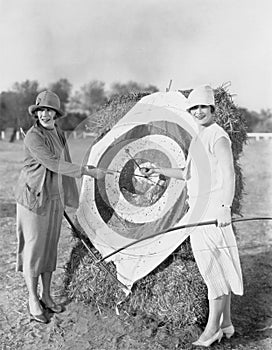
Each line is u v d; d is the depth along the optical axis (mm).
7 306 3053
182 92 2889
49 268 2922
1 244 4281
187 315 2648
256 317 2939
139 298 2752
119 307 2814
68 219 2918
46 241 2859
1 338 2697
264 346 2592
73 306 2953
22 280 3486
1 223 4875
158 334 2643
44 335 2703
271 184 6496
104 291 2859
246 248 4230
